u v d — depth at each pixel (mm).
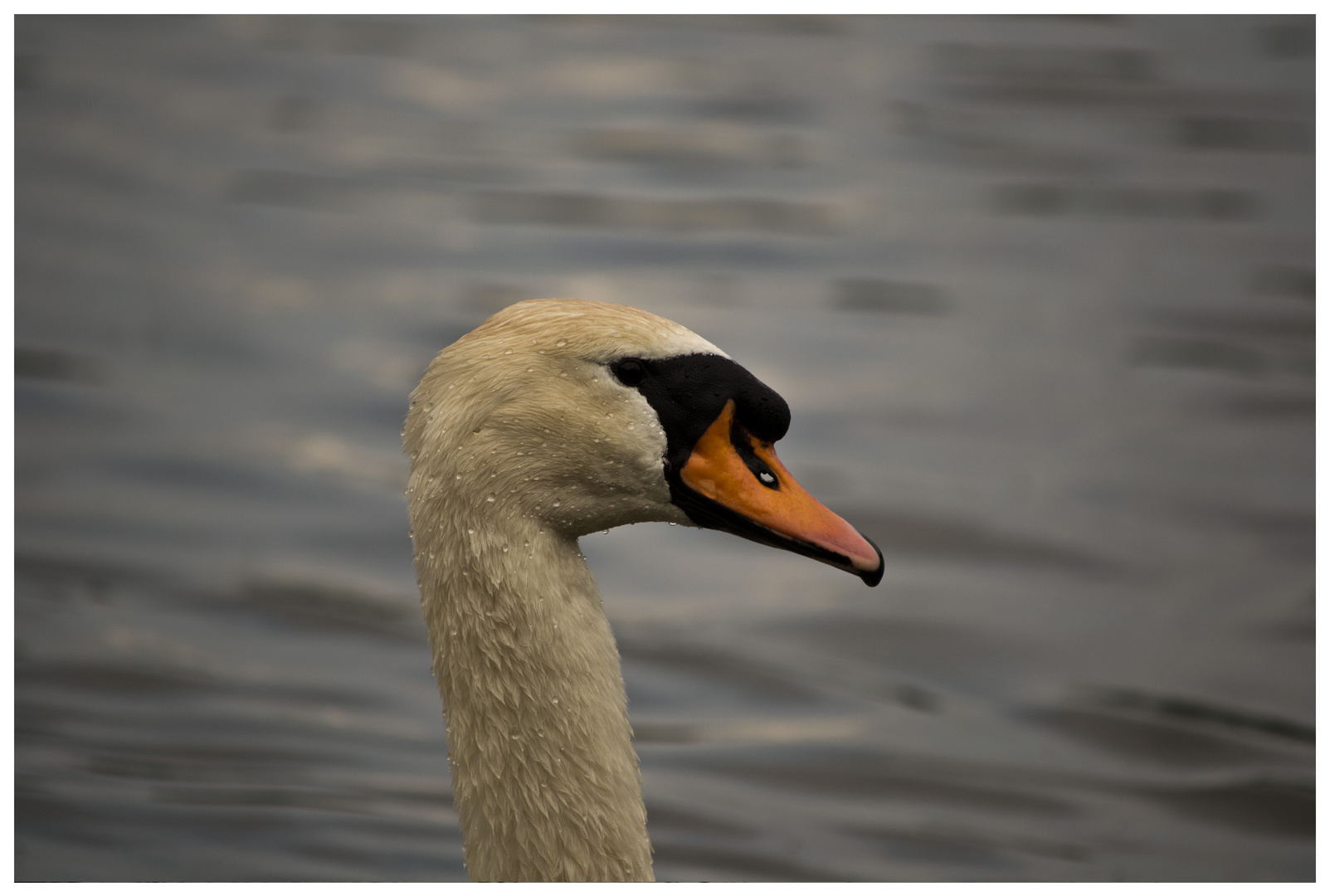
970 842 9117
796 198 21828
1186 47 28109
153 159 23391
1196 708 10758
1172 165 22922
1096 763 10047
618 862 5039
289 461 14789
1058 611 12211
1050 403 16203
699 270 19453
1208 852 9070
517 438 5031
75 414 15703
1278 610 12109
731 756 10070
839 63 27781
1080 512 13812
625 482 5141
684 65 27875
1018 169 22984
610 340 5102
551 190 22031
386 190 22094
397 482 14484
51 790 9469
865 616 12109
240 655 11391
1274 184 22188
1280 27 27781
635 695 10852
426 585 5090
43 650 11289
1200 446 15188
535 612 5016
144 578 12547
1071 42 28656
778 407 5199
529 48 28969
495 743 5027
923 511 13820
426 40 29547
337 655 11438
